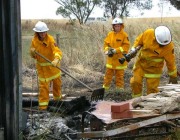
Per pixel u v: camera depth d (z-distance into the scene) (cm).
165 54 685
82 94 977
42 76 773
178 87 586
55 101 772
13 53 499
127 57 704
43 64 774
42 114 702
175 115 491
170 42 679
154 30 688
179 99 493
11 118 505
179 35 1427
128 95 888
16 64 504
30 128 584
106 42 958
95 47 1410
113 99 868
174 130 548
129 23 1591
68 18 2645
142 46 708
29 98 832
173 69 691
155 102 514
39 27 770
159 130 598
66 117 687
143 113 490
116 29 945
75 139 558
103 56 1362
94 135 475
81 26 1517
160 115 484
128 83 1144
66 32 1631
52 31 2067
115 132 469
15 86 504
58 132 586
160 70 711
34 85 1078
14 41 499
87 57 1375
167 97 528
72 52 1375
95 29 1487
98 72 1289
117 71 950
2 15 491
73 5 2606
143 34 699
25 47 1706
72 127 645
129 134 532
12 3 491
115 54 939
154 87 712
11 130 506
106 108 528
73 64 1343
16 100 507
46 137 566
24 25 2584
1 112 503
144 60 712
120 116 473
